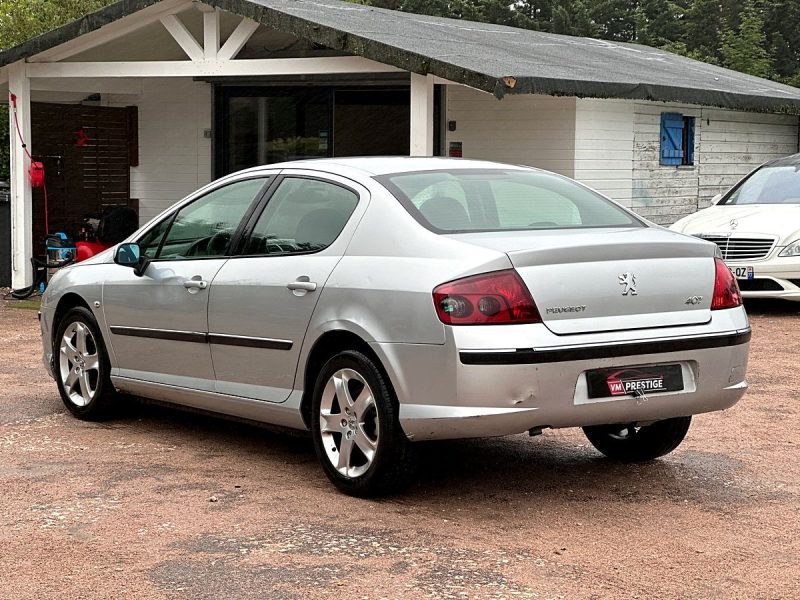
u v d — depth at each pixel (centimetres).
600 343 529
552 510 555
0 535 509
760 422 758
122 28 1396
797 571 471
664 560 482
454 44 1335
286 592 438
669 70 1764
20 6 2194
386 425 548
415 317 531
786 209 1334
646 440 638
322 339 583
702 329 560
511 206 596
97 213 1656
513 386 515
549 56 1489
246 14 1279
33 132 1767
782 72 4434
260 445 689
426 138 1220
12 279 1499
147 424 746
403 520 534
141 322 698
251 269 628
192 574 458
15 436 709
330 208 607
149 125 1834
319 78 1653
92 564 471
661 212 1723
